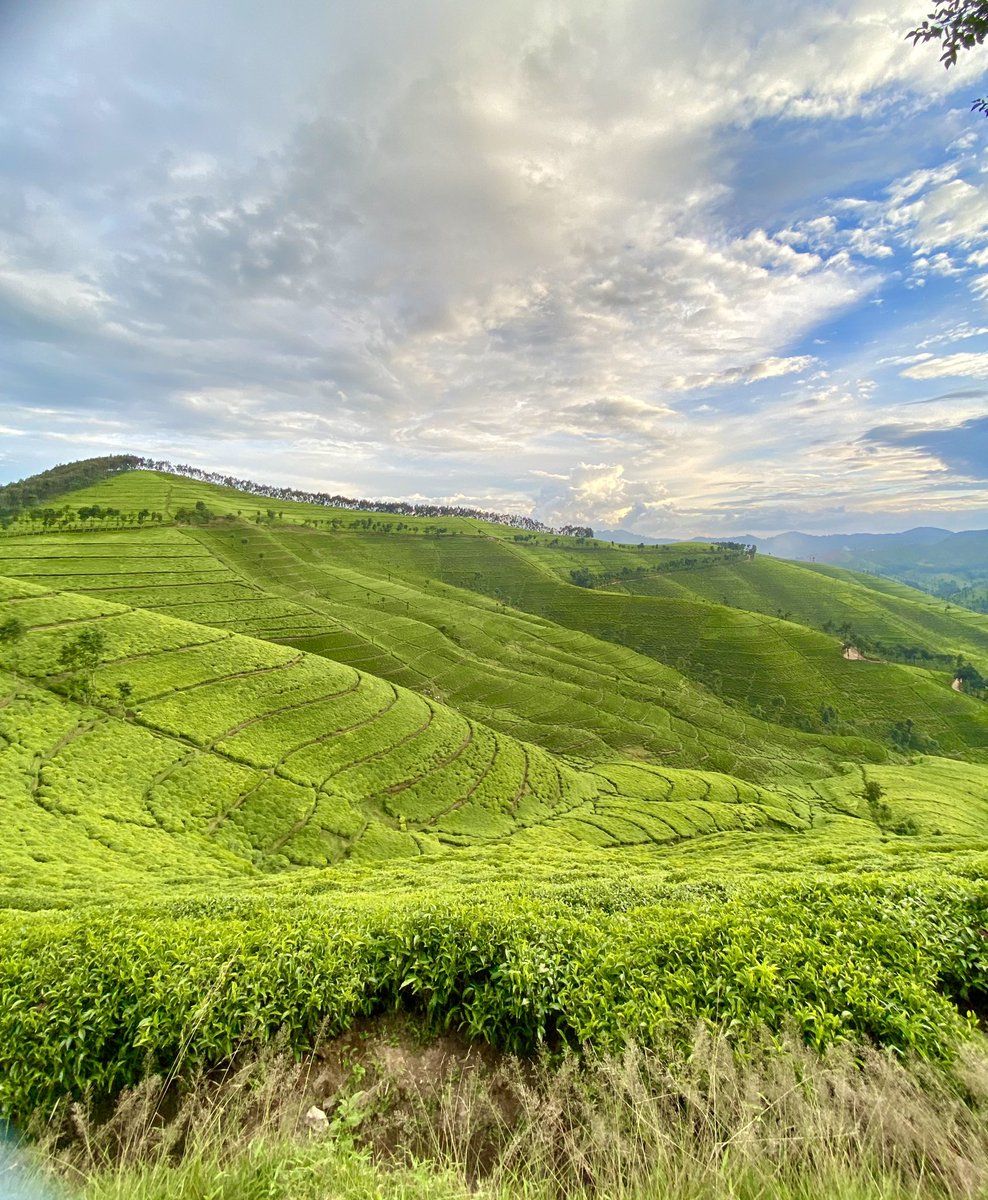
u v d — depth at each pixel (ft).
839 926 25.13
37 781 144.77
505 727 346.54
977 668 603.26
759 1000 19.83
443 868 103.30
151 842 130.31
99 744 173.88
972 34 22.25
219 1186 13.85
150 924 26.89
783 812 254.47
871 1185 13.78
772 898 30.37
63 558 417.69
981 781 344.90
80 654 213.66
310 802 178.29
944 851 84.07
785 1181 14.21
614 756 337.31
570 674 465.88
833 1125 15.16
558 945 23.35
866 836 156.25
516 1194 14.61
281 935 25.31
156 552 476.54
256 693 243.19
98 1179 15.12
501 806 221.05
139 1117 16.90
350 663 382.83
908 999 19.85
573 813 228.43
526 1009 20.22
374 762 222.28
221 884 93.45
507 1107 18.16
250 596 442.09
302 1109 18.06
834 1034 18.31
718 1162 14.62
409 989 23.04
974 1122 15.40
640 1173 14.87
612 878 72.33
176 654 252.42
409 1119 17.72
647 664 532.32
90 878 95.20
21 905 66.18
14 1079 18.19
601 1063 17.54
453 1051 20.67
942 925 25.52
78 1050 18.84
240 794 171.73
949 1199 14.03
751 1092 15.97
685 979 20.98
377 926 26.32
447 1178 14.30
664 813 231.30
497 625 552.41
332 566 633.20
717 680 529.04
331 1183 14.10
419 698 307.58
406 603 554.46
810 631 602.85
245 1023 20.27
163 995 20.52
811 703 497.87
